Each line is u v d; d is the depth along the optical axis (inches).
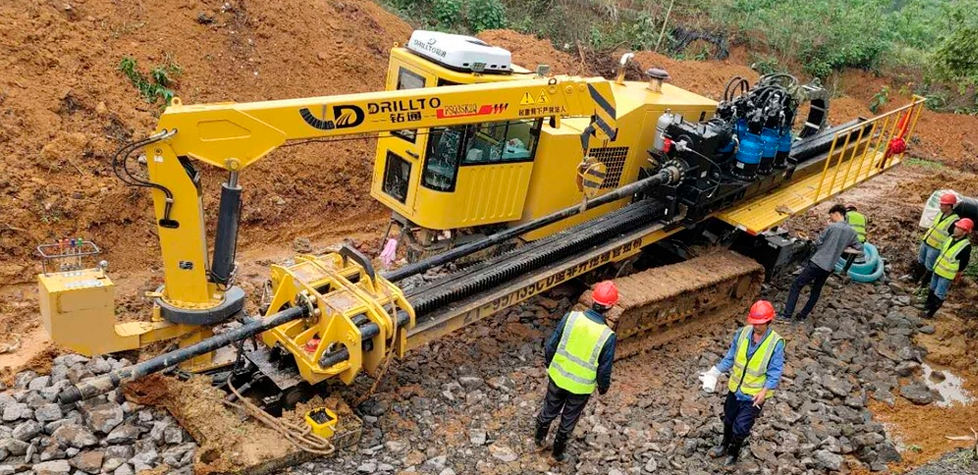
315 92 495.5
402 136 335.0
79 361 289.6
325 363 262.2
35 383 273.7
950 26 917.2
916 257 495.5
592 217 384.8
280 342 275.7
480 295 313.3
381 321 265.6
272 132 252.2
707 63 781.3
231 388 274.2
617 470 281.0
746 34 853.2
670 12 849.5
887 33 935.0
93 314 247.0
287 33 503.5
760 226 389.1
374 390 297.4
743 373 278.2
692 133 358.9
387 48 553.9
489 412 305.0
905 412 352.5
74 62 413.4
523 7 743.7
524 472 274.7
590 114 331.0
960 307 445.1
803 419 329.4
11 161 366.0
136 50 439.8
